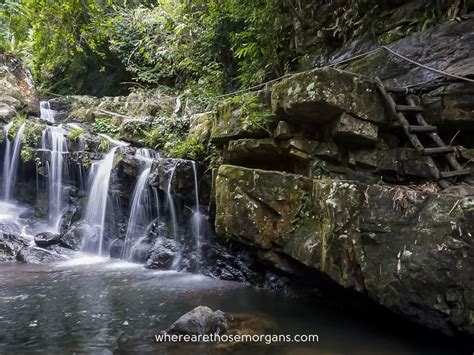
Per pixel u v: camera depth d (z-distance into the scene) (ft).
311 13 18.58
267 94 14.96
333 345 11.03
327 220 11.76
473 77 11.46
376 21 15.76
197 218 19.61
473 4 12.44
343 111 12.30
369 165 12.87
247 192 14.03
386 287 10.45
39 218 25.77
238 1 21.16
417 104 12.60
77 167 25.81
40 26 29.63
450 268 9.32
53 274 18.54
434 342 11.21
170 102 32.96
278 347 10.85
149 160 22.65
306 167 13.83
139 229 22.15
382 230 10.71
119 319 12.94
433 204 9.91
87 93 44.32
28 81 34.14
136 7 40.01
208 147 19.35
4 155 27.48
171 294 15.67
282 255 13.80
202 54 26.55
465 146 12.26
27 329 12.14
